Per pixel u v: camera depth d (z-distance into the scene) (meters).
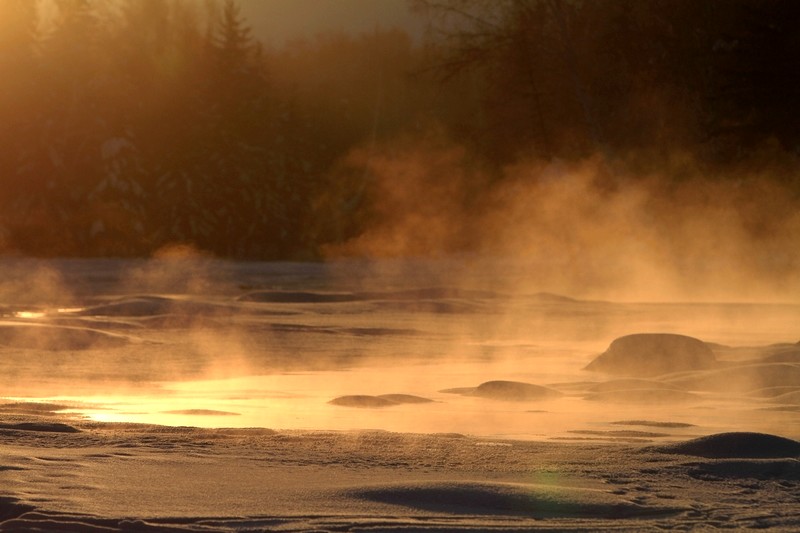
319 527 12.09
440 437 19.77
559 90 127.69
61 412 25.02
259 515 12.60
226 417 24.55
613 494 13.89
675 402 27.89
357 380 34.06
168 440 18.47
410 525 12.23
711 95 119.25
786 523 12.48
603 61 127.75
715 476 15.31
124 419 23.84
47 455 16.62
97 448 17.48
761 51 113.31
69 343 43.81
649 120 126.25
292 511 12.84
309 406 26.70
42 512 12.55
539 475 15.31
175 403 27.44
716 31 121.94
